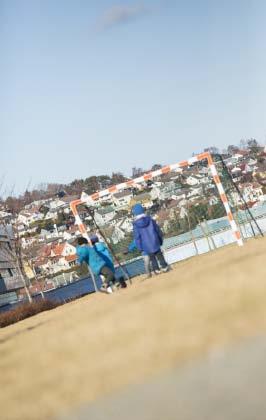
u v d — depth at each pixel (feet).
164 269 81.56
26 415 23.66
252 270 37.14
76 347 31.89
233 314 27.04
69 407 22.82
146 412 19.52
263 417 16.44
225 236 114.11
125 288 75.10
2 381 30.40
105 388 23.58
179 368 22.79
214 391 19.34
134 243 83.76
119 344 28.99
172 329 28.07
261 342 22.41
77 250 78.89
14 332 64.13
